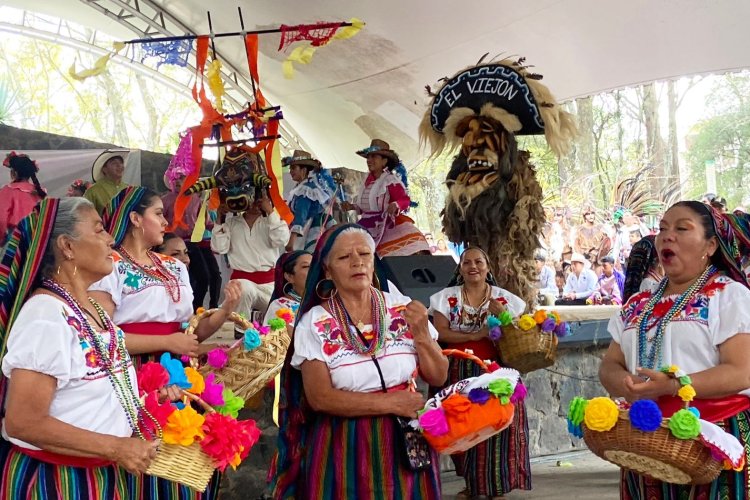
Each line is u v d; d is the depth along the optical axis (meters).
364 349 3.22
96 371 2.63
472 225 6.45
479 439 3.15
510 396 3.11
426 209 23.39
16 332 2.49
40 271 2.62
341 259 3.25
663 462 2.86
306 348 3.22
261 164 6.03
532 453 6.80
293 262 4.79
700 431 2.80
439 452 3.16
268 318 4.77
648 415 2.79
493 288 5.39
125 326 3.65
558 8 9.11
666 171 28.30
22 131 9.36
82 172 9.25
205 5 11.27
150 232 3.75
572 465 6.66
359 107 12.32
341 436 3.22
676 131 28.78
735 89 29.50
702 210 3.19
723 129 29.36
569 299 15.48
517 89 6.38
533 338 5.12
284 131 13.79
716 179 29.42
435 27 10.09
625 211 19.28
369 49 10.87
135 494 2.95
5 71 23.69
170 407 2.70
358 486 3.17
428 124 7.06
